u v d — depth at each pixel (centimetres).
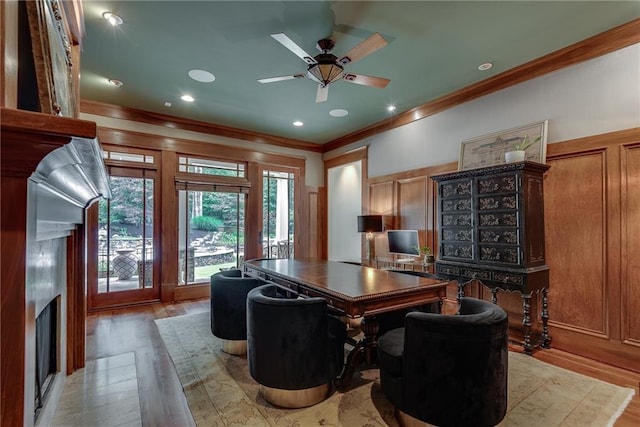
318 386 214
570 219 310
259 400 221
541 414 204
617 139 281
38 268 148
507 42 295
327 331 215
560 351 309
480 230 343
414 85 385
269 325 210
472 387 165
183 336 344
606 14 255
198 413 206
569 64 310
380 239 529
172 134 502
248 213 573
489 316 174
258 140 591
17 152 86
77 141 99
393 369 190
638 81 270
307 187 652
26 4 124
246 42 294
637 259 271
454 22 265
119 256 464
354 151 584
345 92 406
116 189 462
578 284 304
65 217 180
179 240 508
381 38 243
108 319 405
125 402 219
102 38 286
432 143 445
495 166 324
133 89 395
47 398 195
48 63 134
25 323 94
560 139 317
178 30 274
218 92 405
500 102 366
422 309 274
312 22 266
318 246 668
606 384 244
